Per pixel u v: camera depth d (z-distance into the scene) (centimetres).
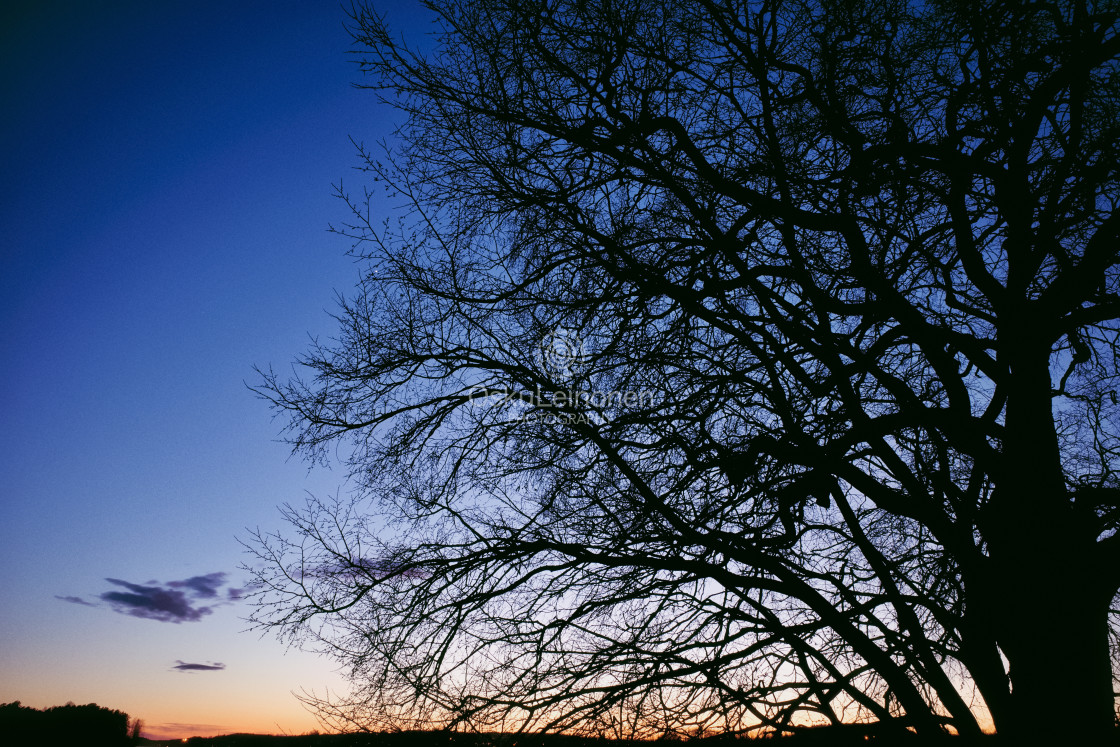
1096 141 623
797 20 734
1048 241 652
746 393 738
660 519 705
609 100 744
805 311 747
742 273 721
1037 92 636
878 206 678
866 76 719
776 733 597
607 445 704
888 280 702
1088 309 619
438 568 741
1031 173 679
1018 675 589
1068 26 650
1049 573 592
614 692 612
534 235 742
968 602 659
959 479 755
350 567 771
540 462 744
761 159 716
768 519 739
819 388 707
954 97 692
